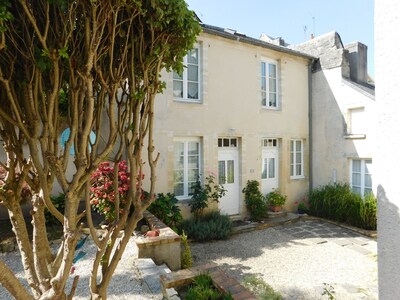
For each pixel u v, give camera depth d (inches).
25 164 75.4
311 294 171.9
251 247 253.8
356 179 352.2
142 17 65.0
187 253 197.2
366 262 221.5
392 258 43.4
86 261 169.0
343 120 358.3
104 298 64.3
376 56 45.8
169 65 78.2
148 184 271.6
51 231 204.7
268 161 372.5
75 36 62.2
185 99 303.4
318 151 391.5
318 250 246.4
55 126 61.1
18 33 58.7
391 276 43.7
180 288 148.9
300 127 390.3
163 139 282.8
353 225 316.5
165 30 67.7
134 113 67.6
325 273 201.8
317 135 392.5
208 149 313.4
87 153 61.5
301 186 392.8
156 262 178.7
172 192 288.0
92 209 241.8
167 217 261.6
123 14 64.5
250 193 337.4
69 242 57.1
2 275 52.0
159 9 60.9
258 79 350.3
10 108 66.1
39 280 72.4
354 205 315.9
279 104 374.9
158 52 68.4
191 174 312.7
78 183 58.2
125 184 203.6
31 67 59.8
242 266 212.7
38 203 76.7
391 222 43.6
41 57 56.2
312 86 399.9
